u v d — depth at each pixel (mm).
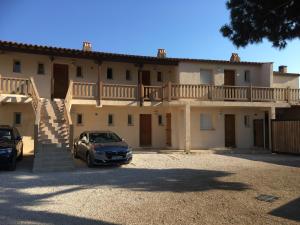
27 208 7582
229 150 22156
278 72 25312
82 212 7312
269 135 22656
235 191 9531
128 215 7105
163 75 23781
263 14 10625
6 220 6648
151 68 23391
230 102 21703
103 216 7020
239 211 7430
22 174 12258
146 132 23203
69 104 17484
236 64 23781
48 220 6688
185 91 21203
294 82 26062
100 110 21812
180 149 22156
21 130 19281
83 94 19391
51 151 13523
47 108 17531
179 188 9961
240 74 24016
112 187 10078
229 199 8555
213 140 23281
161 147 23234
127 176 12117
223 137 23531
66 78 21219
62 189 9703
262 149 23156
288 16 10414
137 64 21172
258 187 10094
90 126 21469
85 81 21562
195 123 22875
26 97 17625
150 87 21188
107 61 20812
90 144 14969
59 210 7449
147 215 7113
